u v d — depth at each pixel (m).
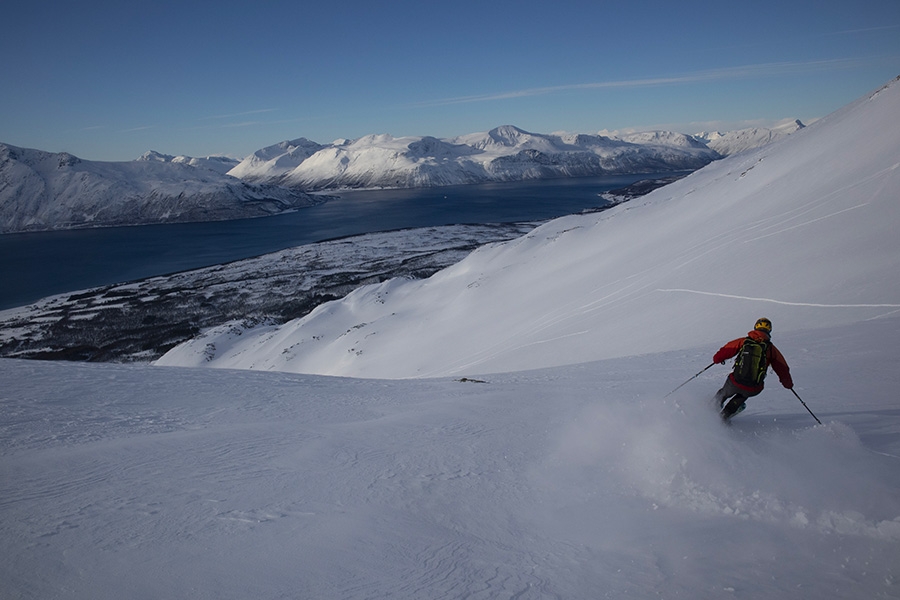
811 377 8.55
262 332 76.88
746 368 5.63
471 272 74.62
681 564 3.11
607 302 35.25
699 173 85.56
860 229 23.02
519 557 3.43
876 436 5.14
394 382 14.42
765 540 3.36
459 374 30.86
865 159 31.94
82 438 7.55
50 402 10.05
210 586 3.11
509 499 4.57
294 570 3.32
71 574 3.26
